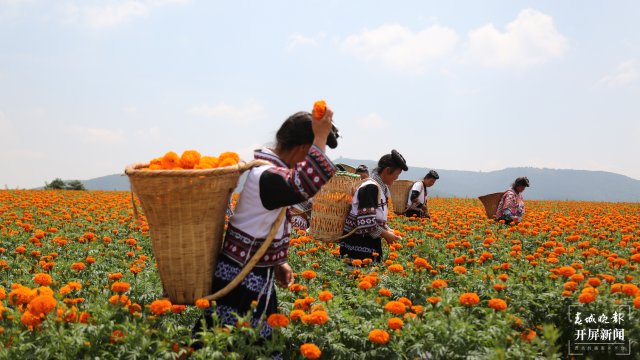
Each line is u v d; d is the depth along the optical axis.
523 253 7.89
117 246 8.27
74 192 28.95
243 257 3.28
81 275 5.96
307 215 7.82
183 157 3.24
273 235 3.28
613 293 4.66
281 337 3.37
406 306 4.21
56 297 3.81
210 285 3.24
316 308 3.93
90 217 11.64
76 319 3.51
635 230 10.70
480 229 11.10
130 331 3.49
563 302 4.69
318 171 3.03
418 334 3.81
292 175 3.08
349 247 6.59
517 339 3.79
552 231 9.66
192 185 2.99
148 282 5.30
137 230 9.90
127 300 3.84
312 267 6.66
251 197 3.22
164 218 3.06
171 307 3.68
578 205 32.03
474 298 4.07
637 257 5.68
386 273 5.98
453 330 3.72
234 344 3.34
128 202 17.33
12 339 3.36
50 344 3.24
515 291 5.04
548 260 6.06
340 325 3.99
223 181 3.08
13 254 7.55
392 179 6.70
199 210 3.07
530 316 4.69
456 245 8.10
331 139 3.33
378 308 4.50
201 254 3.15
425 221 11.77
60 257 7.19
